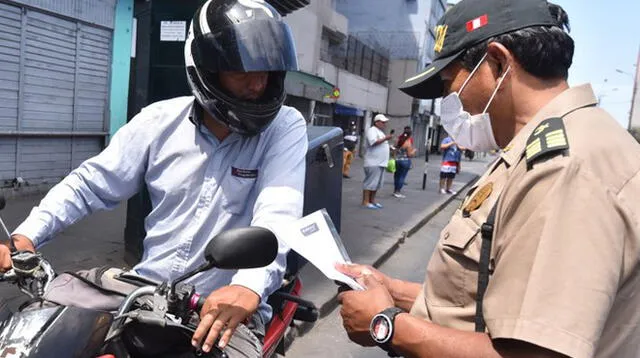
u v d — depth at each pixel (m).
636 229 0.97
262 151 1.89
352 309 1.36
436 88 1.61
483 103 1.31
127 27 8.59
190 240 1.85
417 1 29.69
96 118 8.31
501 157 1.23
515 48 1.21
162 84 4.54
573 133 1.07
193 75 1.74
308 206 2.75
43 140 7.41
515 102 1.25
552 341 0.92
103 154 1.94
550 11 1.23
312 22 17.33
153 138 1.90
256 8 1.71
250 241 1.36
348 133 23.91
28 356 1.21
